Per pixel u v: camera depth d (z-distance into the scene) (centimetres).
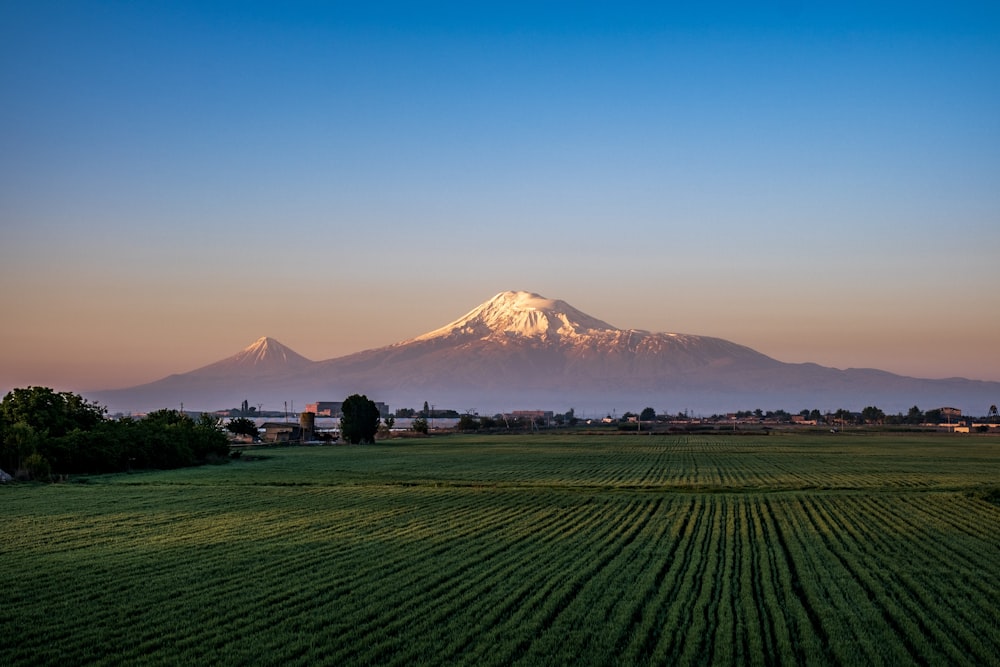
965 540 4053
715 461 10562
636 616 2573
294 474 8262
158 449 9081
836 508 5369
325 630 2383
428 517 4812
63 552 3594
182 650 2236
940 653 2214
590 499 5850
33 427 8194
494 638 2316
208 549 3666
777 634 2361
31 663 2145
